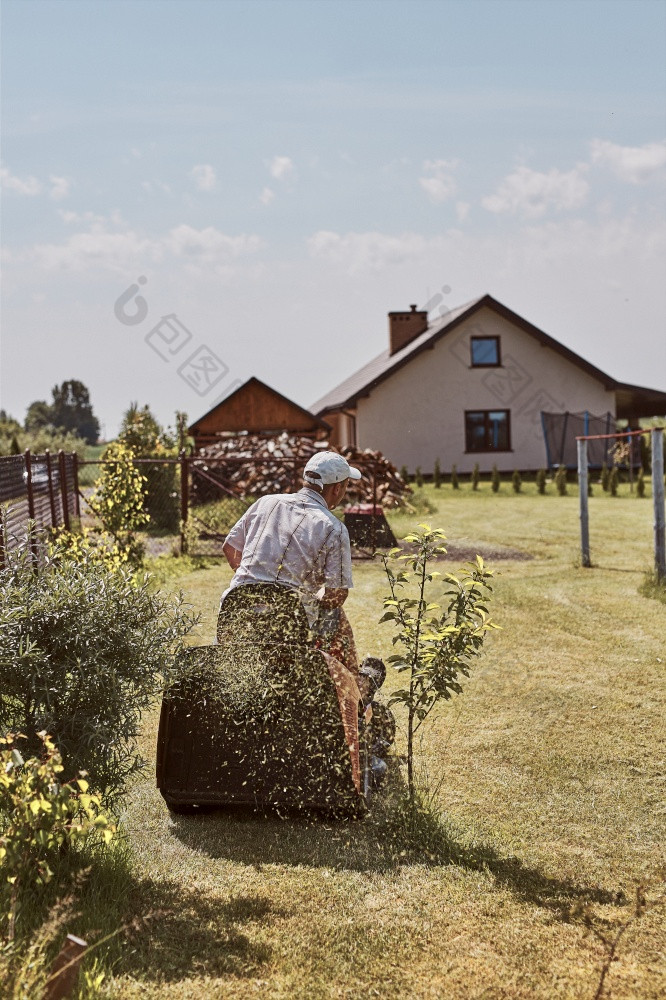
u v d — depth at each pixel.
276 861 3.51
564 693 5.76
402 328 34.53
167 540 14.13
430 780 4.37
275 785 3.83
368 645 6.98
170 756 3.88
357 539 12.55
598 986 2.71
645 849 3.68
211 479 13.71
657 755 4.71
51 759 2.73
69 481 13.95
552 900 3.23
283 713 3.82
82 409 112.44
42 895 2.92
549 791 4.27
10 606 3.23
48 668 3.18
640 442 28.39
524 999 2.65
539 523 15.73
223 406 25.89
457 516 17.23
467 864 3.51
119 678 3.30
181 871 3.40
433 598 8.88
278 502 4.19
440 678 4.00
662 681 6.00
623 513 17.38
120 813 3.90
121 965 2.72
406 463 31.02
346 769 3.80
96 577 3.47
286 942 2.92
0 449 30.86
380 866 3.48
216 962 2.79
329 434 25.64
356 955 2.87
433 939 2.97
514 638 7.21
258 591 3.95
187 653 3.66
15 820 2.71
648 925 3.07
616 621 7.79
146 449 16.78
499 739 4.96
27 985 2.32
